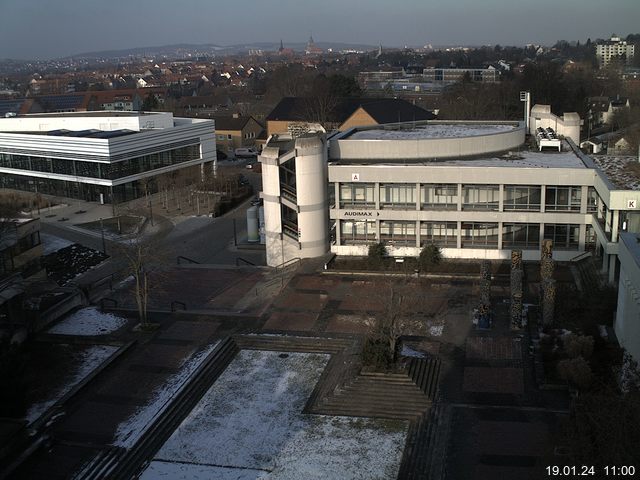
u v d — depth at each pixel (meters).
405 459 35.31
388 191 66.94
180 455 36.62
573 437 29.91
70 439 38.19
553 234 64.38
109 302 58.28
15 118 115.62
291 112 140.88
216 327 52.06
